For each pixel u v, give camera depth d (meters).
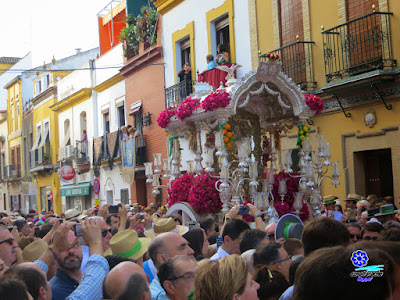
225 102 9.26
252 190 9.29
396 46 12.05
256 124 10.68
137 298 3.30
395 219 8.23
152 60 21.59
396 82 11.98
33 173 37.41
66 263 4.38
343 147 13.49
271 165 10.59
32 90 40.59
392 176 12.80
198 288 2.79
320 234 3.84
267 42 15.74
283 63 15.07
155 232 6.28
